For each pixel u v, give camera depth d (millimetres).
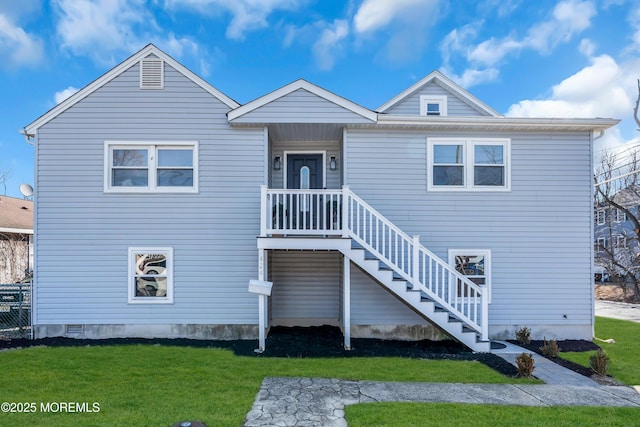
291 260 8977
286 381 5094
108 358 6129
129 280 7730
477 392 4805
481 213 8062
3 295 8250
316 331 8422
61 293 7691
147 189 7812
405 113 10422
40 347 6906
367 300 7891
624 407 4379
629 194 19500
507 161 8102
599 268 21031
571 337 7945
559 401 4547
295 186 9266
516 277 8016
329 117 7742
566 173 8109
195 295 7777
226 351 6719
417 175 8078
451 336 6953
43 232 7715
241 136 7934
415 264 7020
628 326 9914
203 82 7922
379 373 5520
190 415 3932
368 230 7898
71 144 7797
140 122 7863
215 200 7863
